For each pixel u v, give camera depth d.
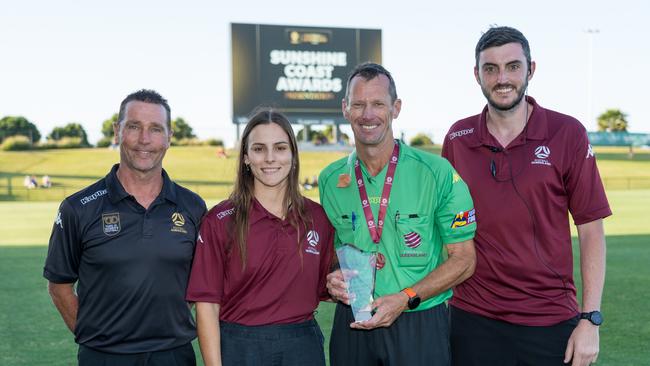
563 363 3.00
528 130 2.99
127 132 2.77
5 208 22.67
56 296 2.92
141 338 2.78
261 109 2.74
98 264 2.75
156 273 2.76
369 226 2.87
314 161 38.28
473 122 3.18
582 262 2.98
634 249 10.13
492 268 3.04
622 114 53.59
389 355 2.82
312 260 2.73
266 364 2.63
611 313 5.82
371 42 37.31
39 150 45.72
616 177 35.19
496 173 3.02
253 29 35.59
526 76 2.95
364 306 2.70
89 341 2.81
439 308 2.89
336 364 2.96
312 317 2.79
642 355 4.61
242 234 2.64
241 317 2.67
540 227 2.98
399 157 2.90
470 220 2.87
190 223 2.86
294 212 2.71
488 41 2.95
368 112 2.77
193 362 2.94
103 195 2.81
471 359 3.15
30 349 4.87
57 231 2.79
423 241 2.84
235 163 2.81
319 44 36.47
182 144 48.22
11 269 8.56
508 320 3.04
